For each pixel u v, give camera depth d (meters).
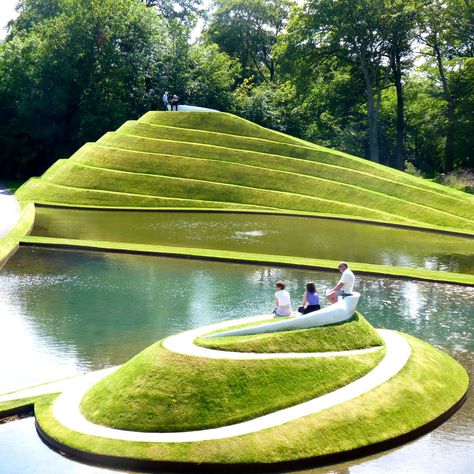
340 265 26.16
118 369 22.19
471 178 92.06
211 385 20.22
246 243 53.28
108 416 19.91
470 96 103.06
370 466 18.69
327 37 103.75
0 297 35.00
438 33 101.50
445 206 71.62
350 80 110.50
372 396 21.34
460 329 31.28
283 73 123.25
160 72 109.00
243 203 74.06
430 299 36.88
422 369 23.95
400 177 78.56
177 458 17.95
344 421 19.97
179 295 36.12
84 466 18.12
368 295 37.50
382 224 66.19
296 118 112.69
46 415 20.44
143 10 109.62
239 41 132.38
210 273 41.72
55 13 118.81
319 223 65.50
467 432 20.98
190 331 23.66
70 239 51.59
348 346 24.00
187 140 85.12
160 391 20.11
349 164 81.38
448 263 47.94
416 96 120.31
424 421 21.06
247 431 19.06
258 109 110.25
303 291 37.56
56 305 33.69
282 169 80.06
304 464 18.45
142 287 37.72
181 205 73.06
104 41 101.44
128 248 47.78
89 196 74.56
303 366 21.78
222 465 17.89
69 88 100.75
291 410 20.27
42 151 105.06
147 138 84.94
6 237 50.22
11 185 94.06
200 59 113.12
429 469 18.56
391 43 102.62
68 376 24.53
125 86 104.88
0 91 103.12
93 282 38.69
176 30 113.88
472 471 18.47
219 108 110.81
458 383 24.30
